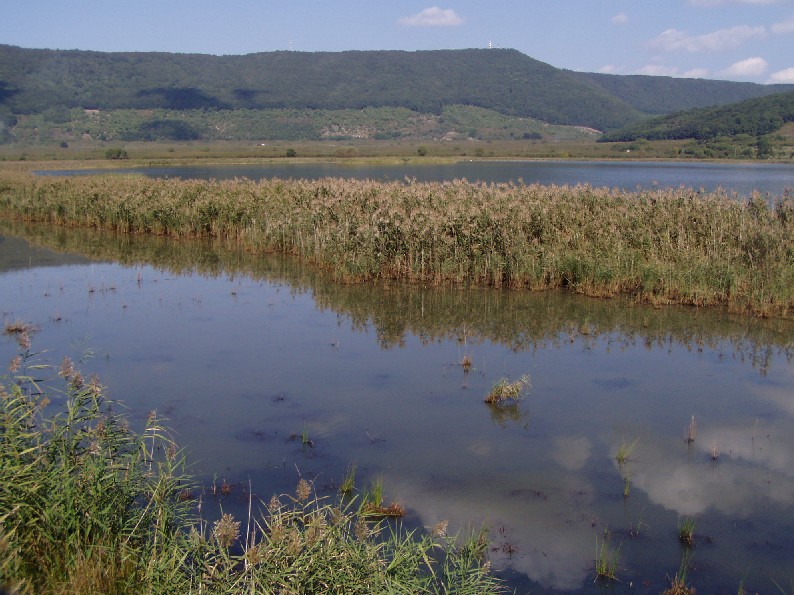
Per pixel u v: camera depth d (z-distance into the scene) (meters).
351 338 12.91
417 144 182.12
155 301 15.81
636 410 9.55
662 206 18.03
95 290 16.89
